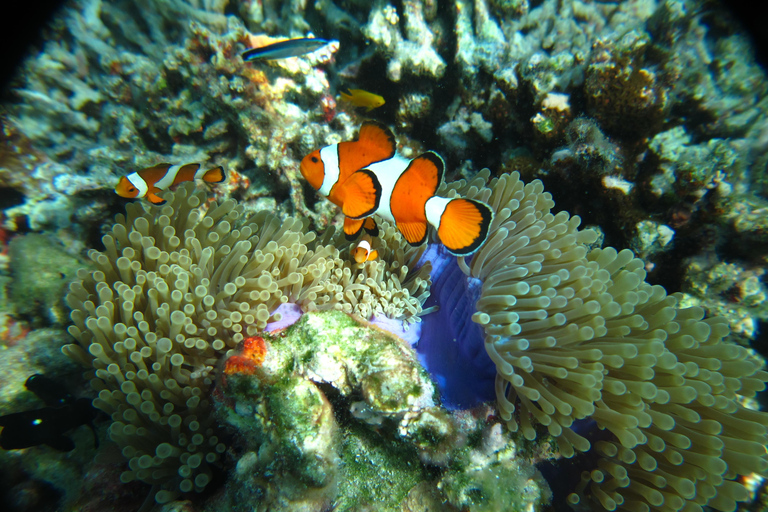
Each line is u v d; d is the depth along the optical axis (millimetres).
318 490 171
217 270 205
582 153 269
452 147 333
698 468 170
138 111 374
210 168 242
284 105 339
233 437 189
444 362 200
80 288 203
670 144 265
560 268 190
